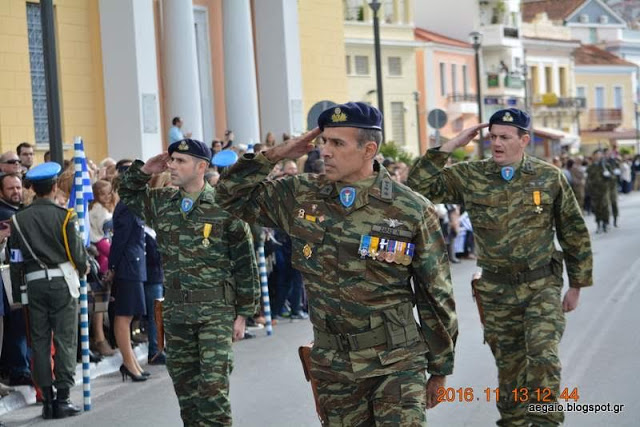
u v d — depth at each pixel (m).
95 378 14.24
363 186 6.87
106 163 17.72
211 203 9.60
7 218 13.05
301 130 35.09
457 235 27.23
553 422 8.88
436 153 9.29
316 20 37.50
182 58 29.73
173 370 9.68
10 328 13.30
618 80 101.38
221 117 34.06
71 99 26.92
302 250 6.96
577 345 14.65
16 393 12.90
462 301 19.80
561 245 9.66
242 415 11.55
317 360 6.96
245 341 16.69
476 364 13.51
